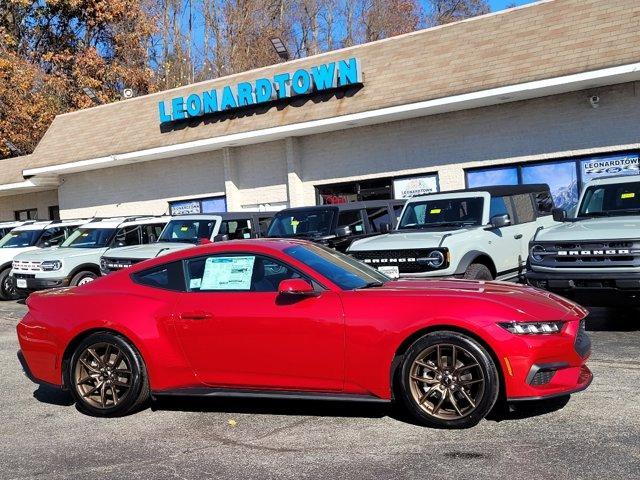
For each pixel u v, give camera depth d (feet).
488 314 17.79
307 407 21.24
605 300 28.40
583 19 49.57
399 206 45.80
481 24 55.67
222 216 44.62
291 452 17.35
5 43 120.78
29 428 20.68
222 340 19.76
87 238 50.01
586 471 15.08
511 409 18.75
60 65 124.36
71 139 81.56
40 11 127.44
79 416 21.65
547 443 16.87
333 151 63.77
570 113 50.88
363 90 58.75
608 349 26.43
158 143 71.20
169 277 21.15
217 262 20.80
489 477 15.05
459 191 37.99
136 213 79.51
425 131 58.08
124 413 21.09
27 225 58.59
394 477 15.34
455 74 53.47
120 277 21.84
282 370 19.31
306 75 61.57
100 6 124.47
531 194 41.09
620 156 49.16
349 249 34.86
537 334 17.76
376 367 18.52
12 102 111.65
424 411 18.35
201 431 19.48
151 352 20.33
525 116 52.95
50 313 21.72
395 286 20.04
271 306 19.45
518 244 37.81
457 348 17.93
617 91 48.75
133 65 129.08
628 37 46.16
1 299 55.42
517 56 50.98
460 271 32.86
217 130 67.21
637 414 18.66
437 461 16.12
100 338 20.90
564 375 18.17
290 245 21.29
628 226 29.04
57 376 21.56
